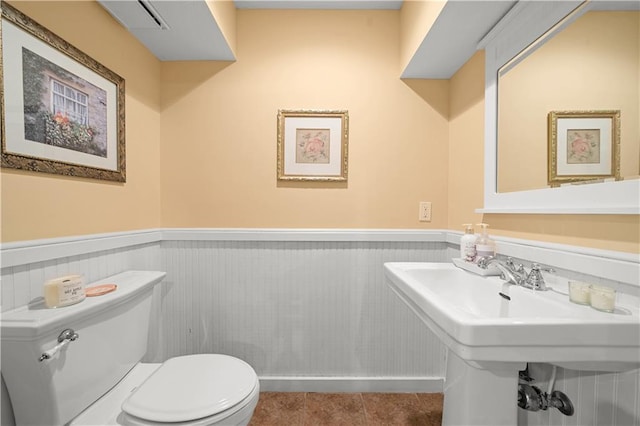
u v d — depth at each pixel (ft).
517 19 3.49
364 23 5.14
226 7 4.55
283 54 5.09
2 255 2.57
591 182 2.65
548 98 3.09
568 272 2.79
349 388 5.18
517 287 2.85
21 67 2.69
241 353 5.19
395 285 3.48
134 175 4.43
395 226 5.20
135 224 4.46
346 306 5.20
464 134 4.72
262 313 5.17
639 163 2.30
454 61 4.65
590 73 2.67
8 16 2.55
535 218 3.25
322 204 5.15
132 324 3.54
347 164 5.12
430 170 5.21
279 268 5.15
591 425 2.53
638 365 2.05
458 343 1.96
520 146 3.49
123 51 4.16
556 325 1.88
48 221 3.01
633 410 2.24
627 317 2.04
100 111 3.69
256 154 5.11
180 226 5.13
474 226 4.44
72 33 3.27
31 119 2.79
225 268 5.14
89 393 2.90
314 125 5.11
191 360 3.62
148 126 4.78
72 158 3.27
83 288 2.91
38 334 2.36
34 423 2.55
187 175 5.12
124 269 4.20
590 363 2.06
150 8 3.77
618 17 2.45
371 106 5.15
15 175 2.69
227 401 2.87
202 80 5.08
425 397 5.08
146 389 3.01
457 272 3.66
